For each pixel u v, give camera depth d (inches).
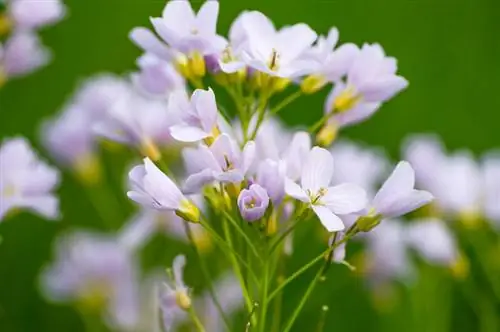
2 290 23.8
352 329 23.2
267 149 16.5
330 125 17.2
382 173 23.4
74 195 25.3
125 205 24.2
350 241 23.5
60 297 23.2
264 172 15.8
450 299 22.7
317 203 15.8
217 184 16.1
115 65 28.5
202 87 16.8
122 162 24.2
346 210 15.8
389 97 17.1
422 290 22.5
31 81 27.7
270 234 16.0
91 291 23.0
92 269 23.0
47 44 28.4
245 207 15.7
